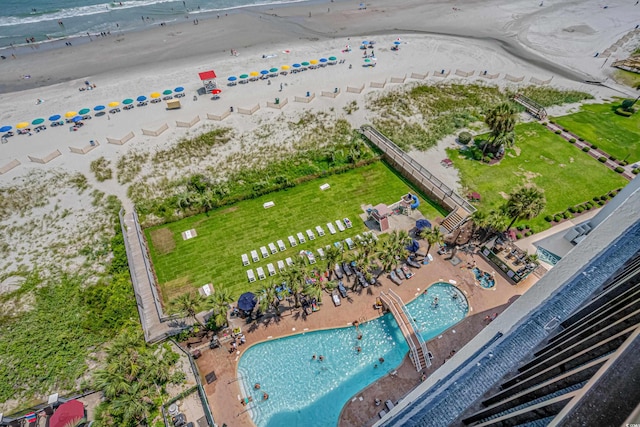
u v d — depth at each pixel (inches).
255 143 2805.1
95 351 1609.3
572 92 3580.2
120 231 2119.8
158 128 2913.4
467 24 5182.1
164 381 1476.4
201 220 2223.2
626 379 447.2
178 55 4128.9
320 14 5398.6
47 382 1503.4
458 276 1904.5
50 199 2313.0
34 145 2738.7
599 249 777.6
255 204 2331.4
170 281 1878.7
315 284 1688.0
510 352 765.3
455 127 3021.7
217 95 3393.2
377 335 1667.1
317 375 1534.2
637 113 3280.0
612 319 671.1
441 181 2460.6
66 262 1978.3
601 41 4758.9
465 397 730.2
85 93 3400.6
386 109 3208.7
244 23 5000.0
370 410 1423.5
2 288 1852.9
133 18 5078.7
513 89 3565.5
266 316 1721.2
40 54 4077.3
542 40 4761.3
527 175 2551.7
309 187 2463.1
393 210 2276.1
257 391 1482.5
